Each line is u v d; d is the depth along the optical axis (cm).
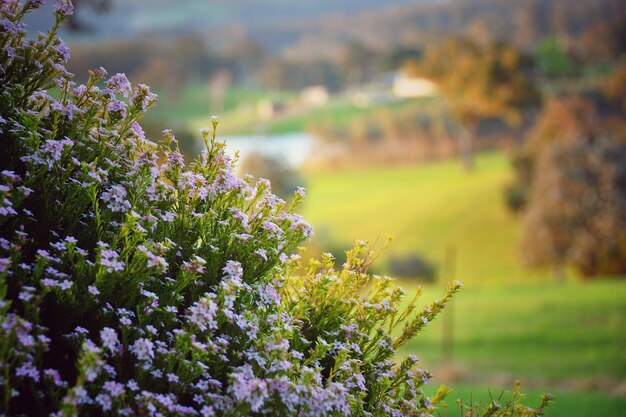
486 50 9838
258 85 14188
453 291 362
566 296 4275
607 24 11675
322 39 17838
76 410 220
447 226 7600
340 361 303
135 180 297
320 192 9481
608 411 2098
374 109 11894
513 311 4003
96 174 279
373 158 10188
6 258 253
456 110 9762
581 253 5519
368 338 348
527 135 9719
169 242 282
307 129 11288
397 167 10106
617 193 5506
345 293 352
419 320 360
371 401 330
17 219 277
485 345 3472
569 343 3484
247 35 16238
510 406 362
